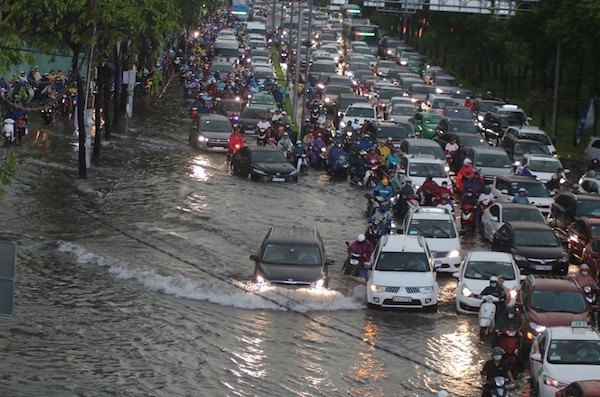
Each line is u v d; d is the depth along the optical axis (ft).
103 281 196.03
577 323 155.53
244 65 630.33
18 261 204.95
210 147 362.53
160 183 298.56
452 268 221.87
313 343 169.68
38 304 179.63
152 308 181.88
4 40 171.01
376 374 157.17
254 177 316.40
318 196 300.61
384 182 276.41
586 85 479.41
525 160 323.57
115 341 164.04
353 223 265.95
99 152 326.85
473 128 397.60
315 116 429.79
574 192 270.46
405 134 371.56
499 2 412.98
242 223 255.91
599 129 502.79
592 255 225.56
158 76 358.64
